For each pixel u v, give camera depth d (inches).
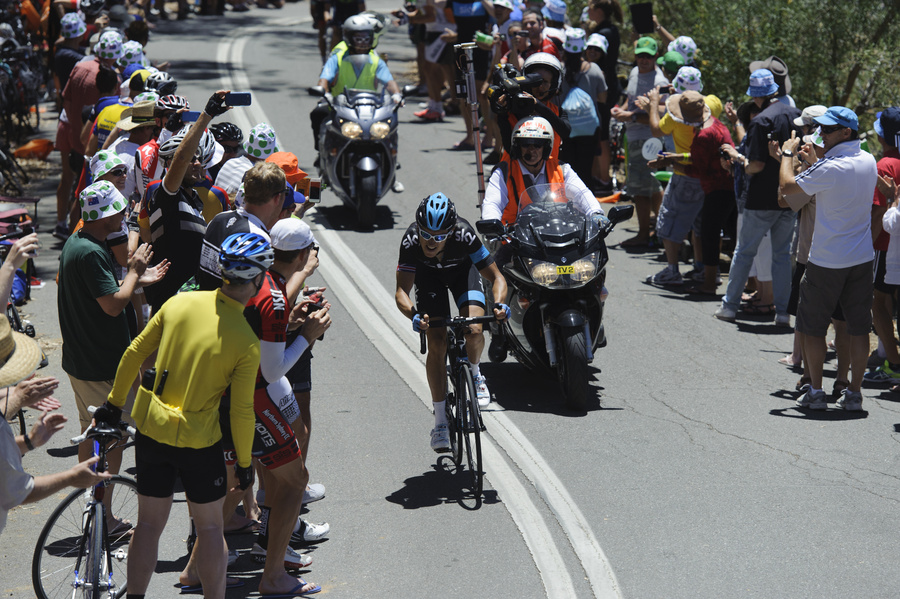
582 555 759.7
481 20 2283.5
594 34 1897.1
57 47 1755.7
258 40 3814.0
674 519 817.5
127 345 813.2
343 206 1926.7
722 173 1423.5
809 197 1047.6
